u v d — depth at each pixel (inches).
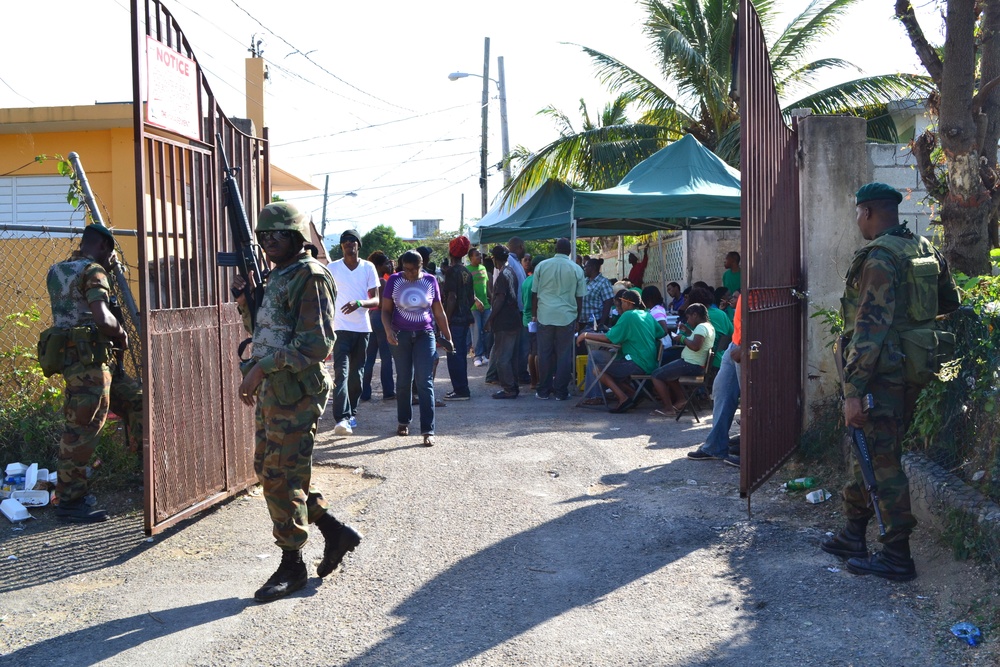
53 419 261.9
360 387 333.1
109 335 217.9
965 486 167.0
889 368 154.6
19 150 432.5
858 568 160.9
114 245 230.7
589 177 768.3
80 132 430.9
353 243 319.6
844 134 239.5
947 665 128.0
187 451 209.0
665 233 732.0
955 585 149.6
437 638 145.2
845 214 238.8
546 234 543.8
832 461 224.4
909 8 215.0
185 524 212.4
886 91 675.4
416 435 311.0
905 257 155.9
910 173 288.8
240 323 237.3
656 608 154.1
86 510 218.1
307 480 166.2
